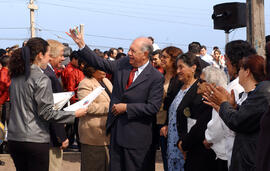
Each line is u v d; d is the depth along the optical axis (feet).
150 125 12.17
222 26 22.24
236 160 8.00
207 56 25.13
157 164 20.18
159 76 12.12
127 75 12.25
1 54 25.76
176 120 11.54
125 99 12.03
